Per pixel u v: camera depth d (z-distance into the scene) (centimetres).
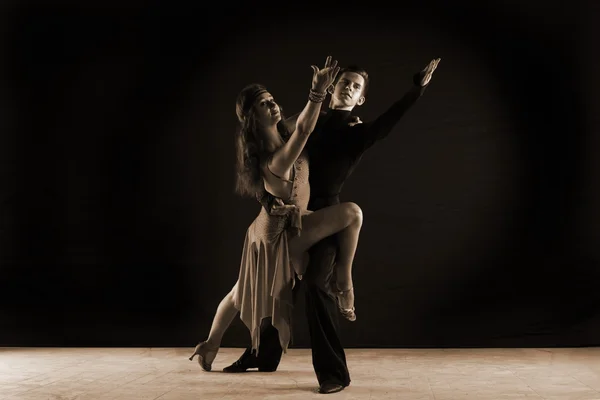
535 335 655
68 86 711
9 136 711
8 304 696
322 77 411
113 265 696
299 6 695
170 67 705
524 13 674
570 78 667
